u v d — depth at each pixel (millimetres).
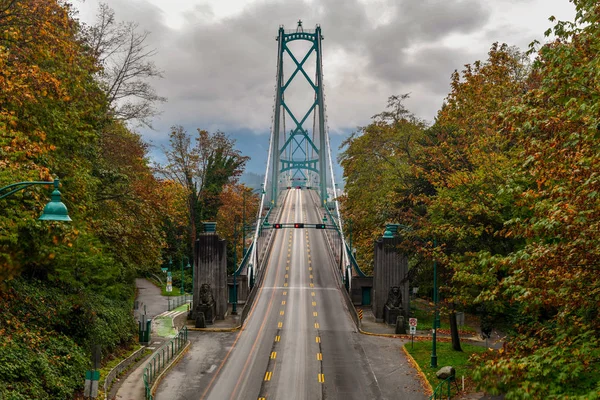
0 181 17875
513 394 12125
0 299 26922
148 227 43156
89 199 31391
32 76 21625
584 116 14453
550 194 15477
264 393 33938
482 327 32250
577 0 15242
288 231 115688
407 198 51281
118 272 42156
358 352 45000
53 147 20984
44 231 19438
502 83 32719
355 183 77000
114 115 41438
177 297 73312
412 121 79188
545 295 14531
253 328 54406
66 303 32562
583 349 12859
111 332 36969
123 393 30594
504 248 29969
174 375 37375
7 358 23062
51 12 24766
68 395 25312
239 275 69938
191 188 82250
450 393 30984
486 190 30062
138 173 47219
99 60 37844
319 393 34000
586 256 13625
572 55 14938
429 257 36281
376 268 58156
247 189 112875
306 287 76062
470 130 35562
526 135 17906
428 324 56094
